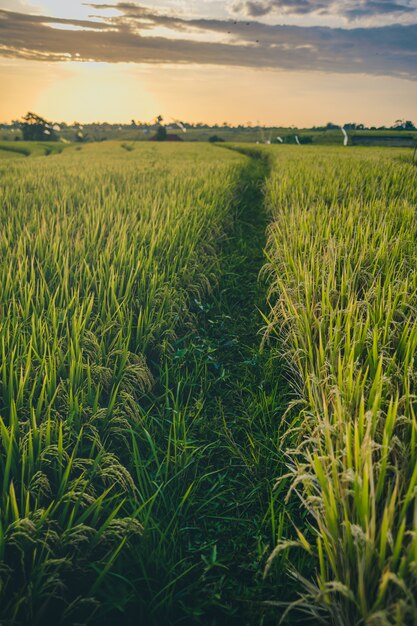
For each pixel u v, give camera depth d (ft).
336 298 16.10
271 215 37.86
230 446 12.89
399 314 14.40
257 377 16.11
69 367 13.28
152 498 9.85
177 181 43.57
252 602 8.72
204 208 32.35
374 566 7.18
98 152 143.84
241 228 36.55
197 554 9.93
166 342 16.25
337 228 23.57
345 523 7.38
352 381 10.59
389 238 21.57
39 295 16.88
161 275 18.76
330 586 7.89
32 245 21.40
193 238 25.18
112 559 8.45
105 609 8.29
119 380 13.28
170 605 8.61
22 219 26.68
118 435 12.16
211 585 9.13
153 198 34.50
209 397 15.17
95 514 9.20
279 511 10.82
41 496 9.91
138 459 11.41
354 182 41.06
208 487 11.75
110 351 14.43
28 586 7.78
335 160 70.69
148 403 14.40
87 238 22.66
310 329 14.55
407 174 45.16
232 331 19.35
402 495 8.30
